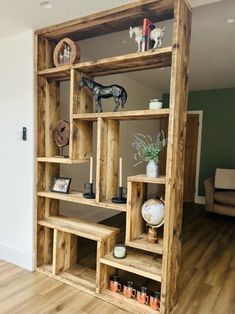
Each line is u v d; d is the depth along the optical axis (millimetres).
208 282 2336
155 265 1922
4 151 2600
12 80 2496
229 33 2557
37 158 2400
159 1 1749
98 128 2043
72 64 2146
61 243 2369
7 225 2625
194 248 3109
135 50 3037
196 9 2117
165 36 2605
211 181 4547
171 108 1681
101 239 2021
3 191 2631
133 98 4578
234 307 1986
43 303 1969
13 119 2516
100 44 2875
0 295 2055
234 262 2746
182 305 1994
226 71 3861
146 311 1846
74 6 1896
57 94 2564
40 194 2402
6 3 1860
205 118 5328
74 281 2236
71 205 3352
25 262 2486
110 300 1984
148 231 2018
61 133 2389
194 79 4379
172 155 1694
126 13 1924
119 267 1931
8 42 2488
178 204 1845
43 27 2258
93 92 2195
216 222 4176
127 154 4535
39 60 2354
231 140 5125
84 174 3500
